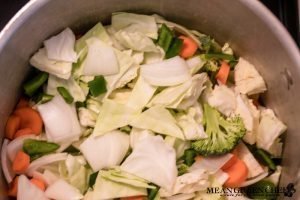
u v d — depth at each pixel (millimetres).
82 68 397
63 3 362
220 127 397
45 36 386
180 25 422
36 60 385
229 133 392
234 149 403
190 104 398
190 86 392
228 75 427
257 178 410
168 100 392
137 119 390
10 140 391
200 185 380
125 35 400
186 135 388
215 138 389
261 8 363
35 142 386
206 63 416
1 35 341
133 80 406
